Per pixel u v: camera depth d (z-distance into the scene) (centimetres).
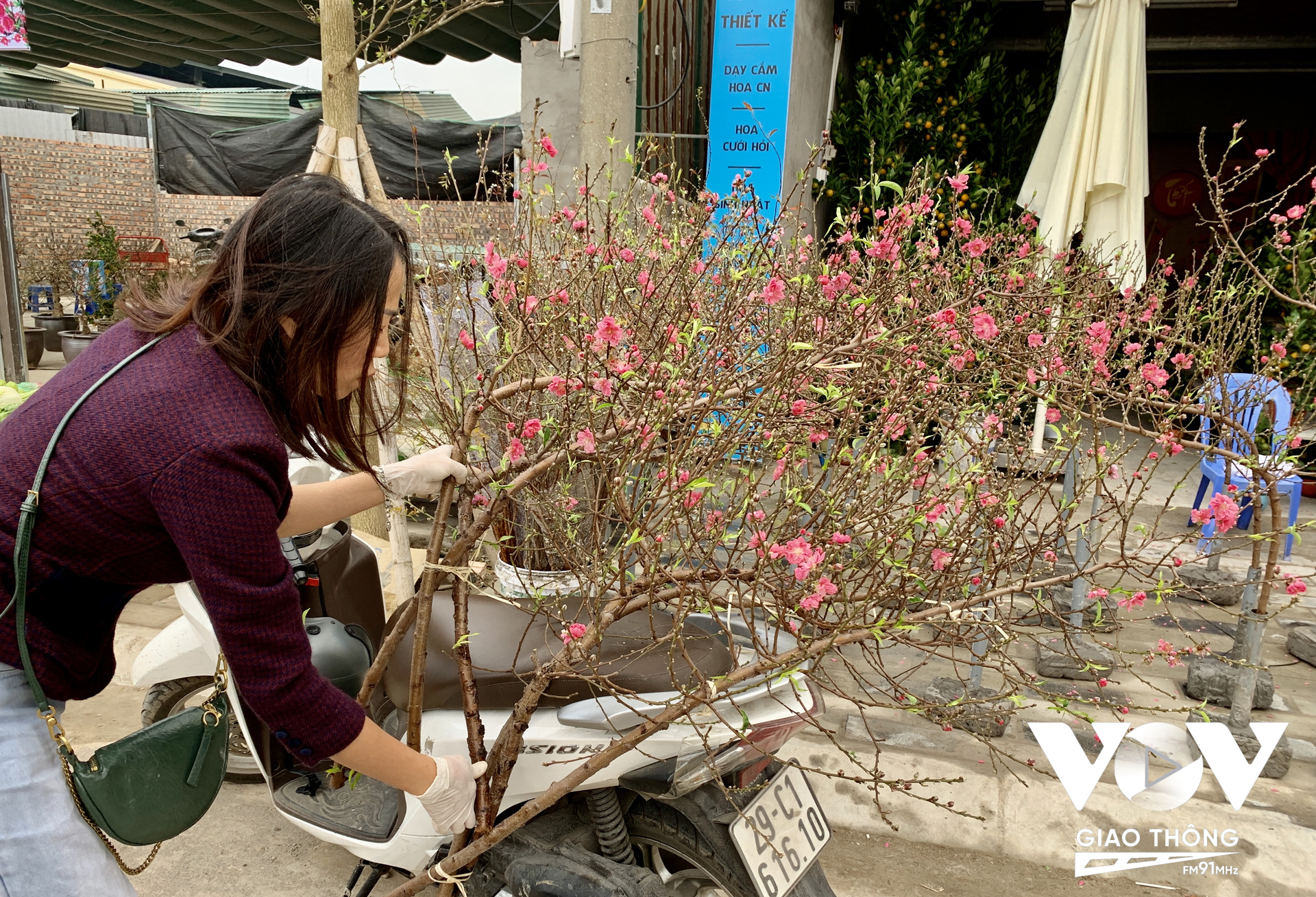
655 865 210
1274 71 899
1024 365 260
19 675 132
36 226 1425
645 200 307
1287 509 491
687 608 172
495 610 213
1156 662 380
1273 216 349
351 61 383
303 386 130
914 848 270
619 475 163
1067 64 590
